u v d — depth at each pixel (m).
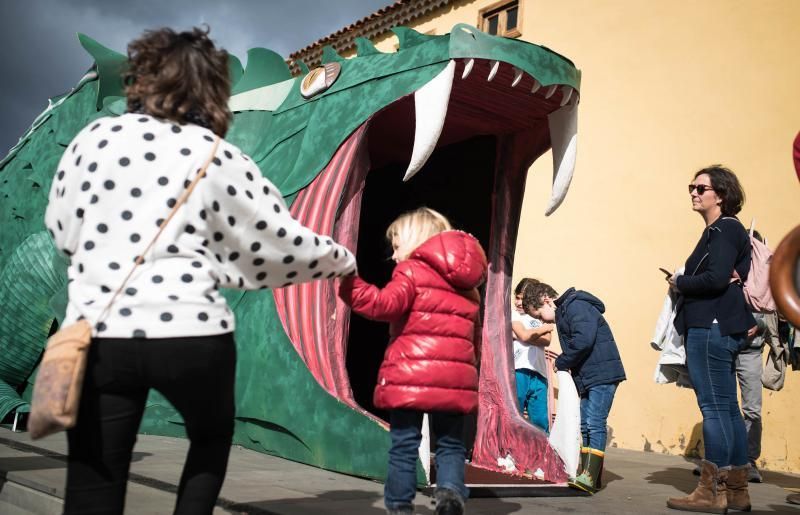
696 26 7.98
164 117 1.81
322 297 4.49
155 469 3.73
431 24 11.48
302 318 4.56
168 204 1.71
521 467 4.52
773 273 2.08
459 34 4.09
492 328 4.93
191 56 1.87
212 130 1.91
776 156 7.06
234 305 4.97
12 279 5.78
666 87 8.12
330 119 4.81
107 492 1.65
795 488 5.20
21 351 5.78
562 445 4.27
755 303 3.68
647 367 7.61
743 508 3.79
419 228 2.79
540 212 9.14
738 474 3.79
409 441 2.52
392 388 2.48
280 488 3.47
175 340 1.65
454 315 2.53
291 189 4.79
